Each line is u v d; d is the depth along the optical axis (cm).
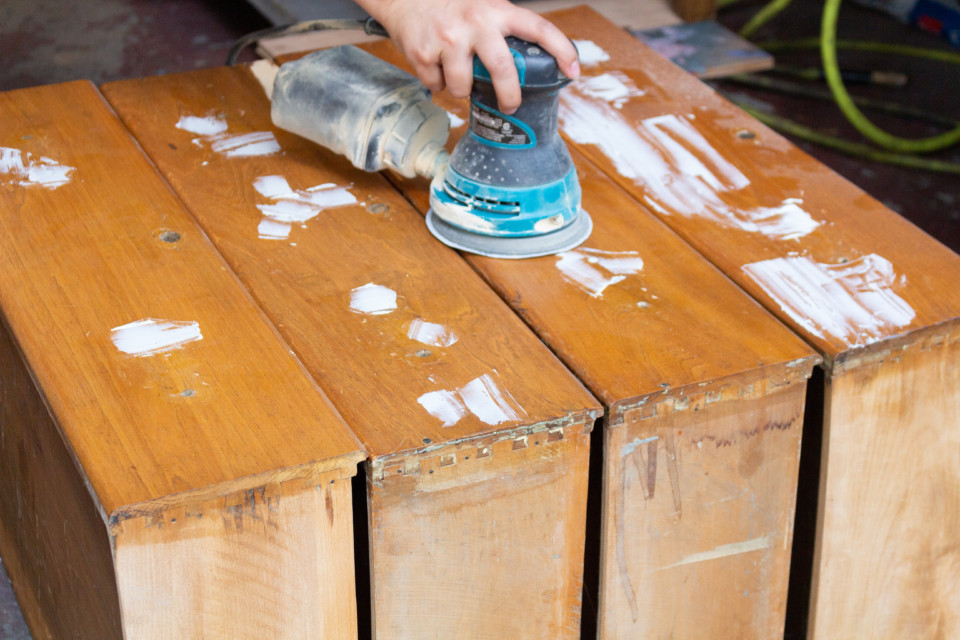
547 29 131
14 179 150
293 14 303
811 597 144
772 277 138
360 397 117
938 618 152
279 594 113
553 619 130
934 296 135
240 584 110
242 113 171
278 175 156
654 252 142
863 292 136
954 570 149
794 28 370
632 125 171
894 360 130
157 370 118
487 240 141
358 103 145
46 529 147
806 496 151
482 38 129
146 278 133
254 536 108
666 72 189
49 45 332
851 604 146
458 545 120
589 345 126
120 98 174
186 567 107
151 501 101
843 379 128
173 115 170
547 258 141
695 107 178
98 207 146
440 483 115
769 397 126
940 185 297
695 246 145
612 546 128
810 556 154
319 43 277
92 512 115
